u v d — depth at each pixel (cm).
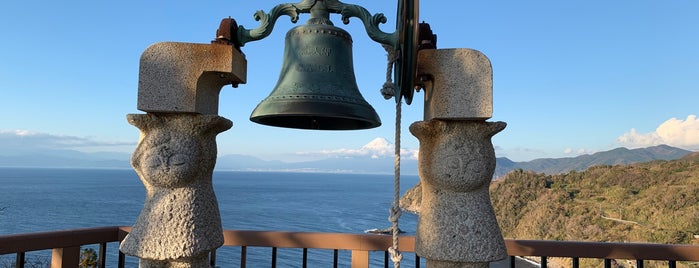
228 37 253
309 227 6228
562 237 2805
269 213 7781
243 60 268
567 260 1812
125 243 239
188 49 243
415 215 4784
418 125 251
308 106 247
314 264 3491
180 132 244
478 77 242
